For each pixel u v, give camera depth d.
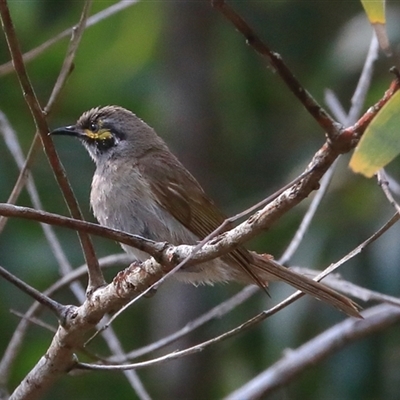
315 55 14.82
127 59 15.24
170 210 10.26
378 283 11.67
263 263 9.07
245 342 13.15
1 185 13.25
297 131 14.70
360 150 5.32
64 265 10.02
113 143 10.53
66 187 7.34
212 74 15.02
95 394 13.79
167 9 15.07
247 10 15.02
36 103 7.11
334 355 12.55
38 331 13.54
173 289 14.14
